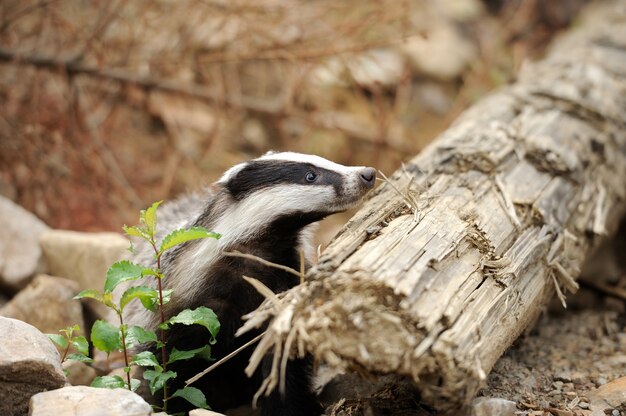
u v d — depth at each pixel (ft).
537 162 33.63
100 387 24.50
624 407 25.71
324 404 28.63
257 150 57.88
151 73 52.95
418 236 24.36
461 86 63.31
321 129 55.16
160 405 28.66
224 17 50.93
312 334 20.70
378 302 20.98
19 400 23.30
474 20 69.00
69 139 50.44
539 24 69.72
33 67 50.08
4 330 23.85
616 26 51.24
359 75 58.54
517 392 27.20
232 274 28.50
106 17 51.08
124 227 24.98
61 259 37.73
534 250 27.91
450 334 20.90
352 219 26.96
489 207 28.99
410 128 59.00
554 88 41.09
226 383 30.63
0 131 48.37
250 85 59.41
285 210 27.89
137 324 29.99
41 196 48.60
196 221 29.22
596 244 35.35
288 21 52.65
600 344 32.71
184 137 56.03
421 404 24.32
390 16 52.42
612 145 38.27
